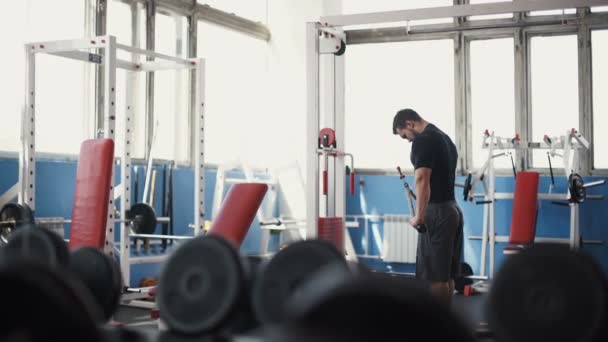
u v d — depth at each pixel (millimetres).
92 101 6238
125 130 5656
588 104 7262
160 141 7133
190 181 7262
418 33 7871
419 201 3824
